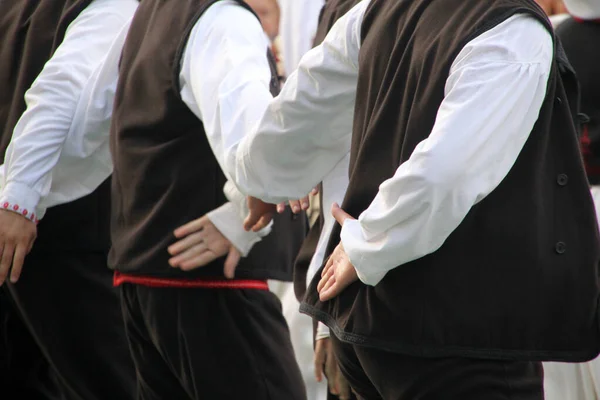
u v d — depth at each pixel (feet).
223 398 25.76
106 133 29.09
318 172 22.48
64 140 28.53
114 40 28.53
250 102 23.65
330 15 23.93
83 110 28.43
